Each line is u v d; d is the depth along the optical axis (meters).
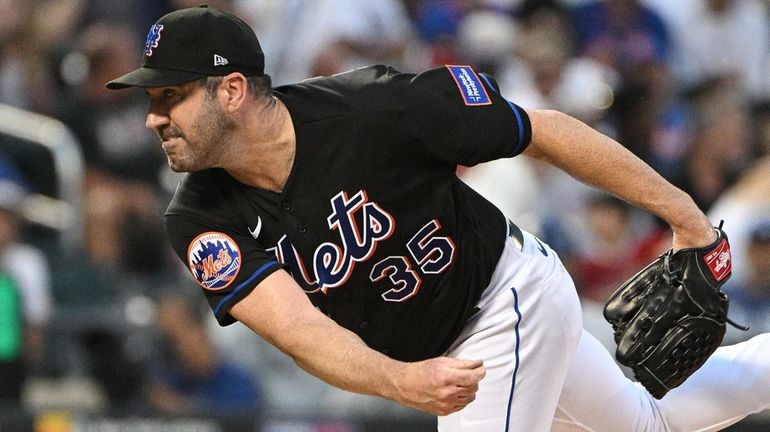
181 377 24.03
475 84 13.32
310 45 32.84
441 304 13.92
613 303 14.33
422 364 11.64
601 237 27.61
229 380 24.25
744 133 33.09
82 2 32.50
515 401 14.33
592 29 35.50
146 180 29.36
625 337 14.13
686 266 13.95
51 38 31.45
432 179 13.30
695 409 15.23
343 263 13.36
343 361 12.25
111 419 21.88
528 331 14.27
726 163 32.19
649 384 14.21
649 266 14.33
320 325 12.61
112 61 29.83
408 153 13.06
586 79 32.88
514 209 26.55
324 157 13.02
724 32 37.16
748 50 37.44
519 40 33.41
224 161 12.94
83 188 28.05
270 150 12.98
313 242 13.26
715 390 15.16
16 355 23.59
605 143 13.42
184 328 24.16
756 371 15.10
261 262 13.09
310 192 13.09
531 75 32.34
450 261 13.73
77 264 25.50
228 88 12.73
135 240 27.33
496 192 26.72
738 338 24.81
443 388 11.45
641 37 35.84
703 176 31.89
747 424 22.03
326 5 32.97
